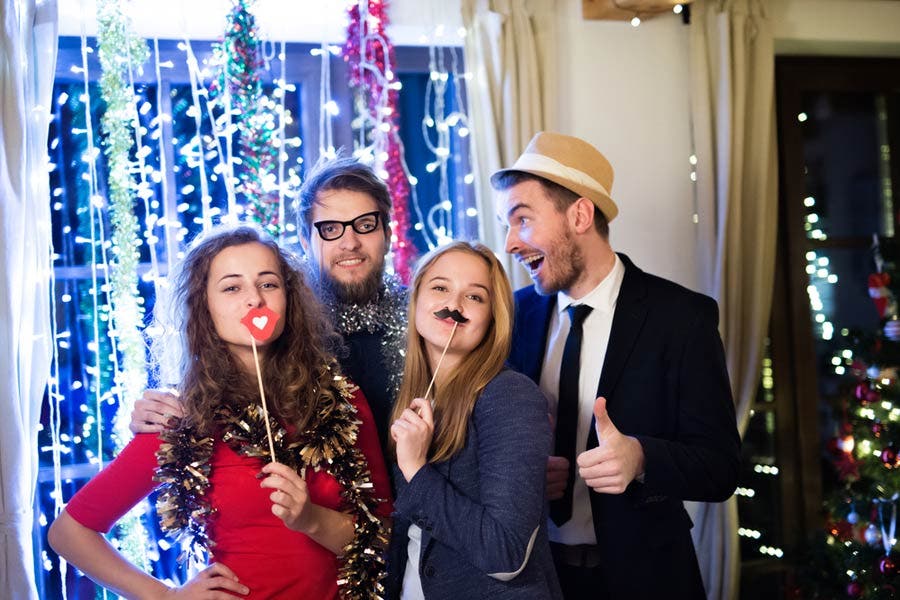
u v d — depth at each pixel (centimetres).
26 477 240
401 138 314
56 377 265
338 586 174
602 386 210
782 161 347
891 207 357
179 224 273
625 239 311
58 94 277
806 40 330
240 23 263
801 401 346
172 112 284
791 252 346
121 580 171
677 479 188
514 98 288
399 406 181
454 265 173
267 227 262
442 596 160
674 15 317
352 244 208
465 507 154
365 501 176
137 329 262
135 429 176
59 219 277
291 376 181
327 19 287
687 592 205
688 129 317
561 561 215
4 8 240
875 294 312
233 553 170
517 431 159
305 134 295
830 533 309
